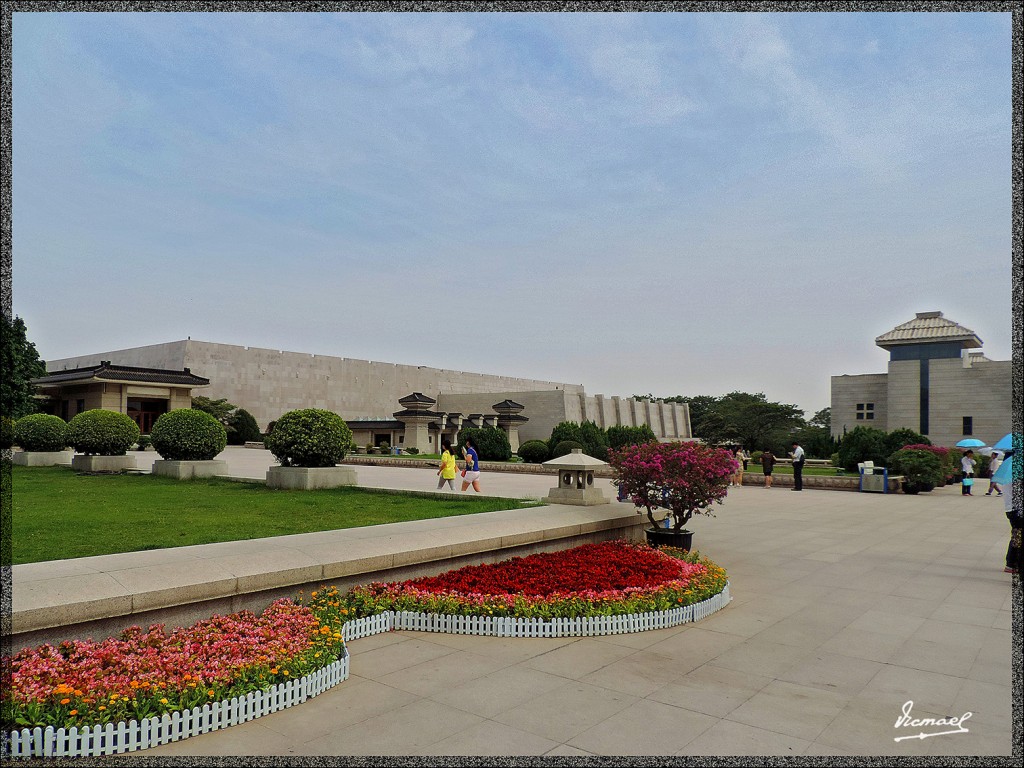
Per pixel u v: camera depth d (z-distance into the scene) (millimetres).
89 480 14742
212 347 44188
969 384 36375
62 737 3418
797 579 8117
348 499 11422
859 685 4625
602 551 8023
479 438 33938
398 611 5918
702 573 7199
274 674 4145
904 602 7008
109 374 35375
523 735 3762
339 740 3678
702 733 3814
